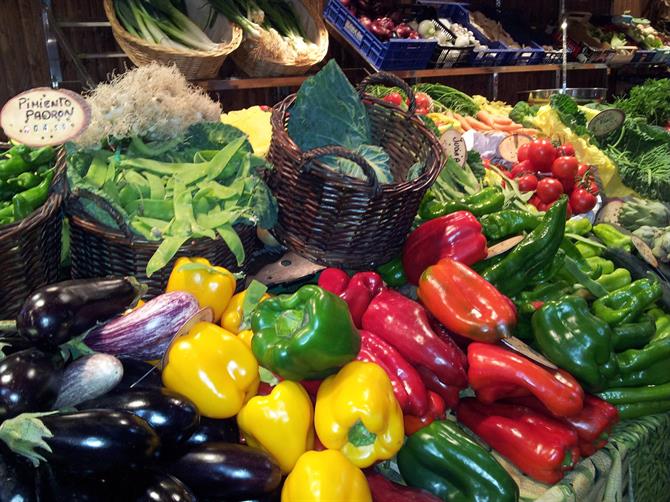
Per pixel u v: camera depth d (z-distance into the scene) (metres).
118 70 4.53
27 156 1.72
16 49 4.01
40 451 1.09
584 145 3.69
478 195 2.35
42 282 1.68
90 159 1.85
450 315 1.80
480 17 6.52
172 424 1.28
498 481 1.53
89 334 1.41
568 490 1.61
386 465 1.70
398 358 1.69
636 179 3.67
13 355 1.23
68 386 1.26
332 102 2.29
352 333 1.51
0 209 1.67
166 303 1.47
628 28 7.63
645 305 2.04
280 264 2.11
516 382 1.68
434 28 5.63
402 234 2.05
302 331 1.47
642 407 1.91
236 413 1.50
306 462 1.40
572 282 2.21
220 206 1.86
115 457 1.12
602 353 1.79
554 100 4.05
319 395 1.53
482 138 3.60
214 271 1.67
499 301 1.81
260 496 1.34
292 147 1.90
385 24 5.20
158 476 1.20
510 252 2.09
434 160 2.10
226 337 1.54
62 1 4.18
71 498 1.10
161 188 1.84
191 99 2.02
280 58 4.36
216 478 1.31
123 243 1.69
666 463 2.08
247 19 4.38
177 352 1.47
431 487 1.59
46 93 1.70
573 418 1.73
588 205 3.05
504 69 5.95
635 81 8.21
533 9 7.54
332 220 1.90
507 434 1.69
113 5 4.01
